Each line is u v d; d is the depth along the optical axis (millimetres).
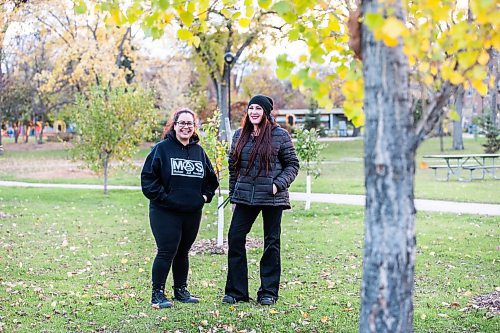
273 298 6082
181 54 38875
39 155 43094
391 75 2916
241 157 5941
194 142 6008
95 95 18422
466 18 3594
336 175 25781
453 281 7102
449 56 3426
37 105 50719
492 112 38312
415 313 5730
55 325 5410
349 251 9078
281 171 6008
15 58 39250
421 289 6742
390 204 2932
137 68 39812
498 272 7582
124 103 18297
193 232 6016
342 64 3707
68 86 46562
